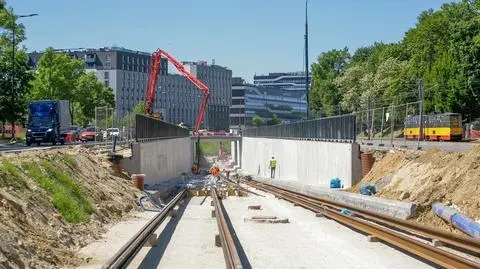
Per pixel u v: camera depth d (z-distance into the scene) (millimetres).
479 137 68438
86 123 101312
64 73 83375
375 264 15812
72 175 24703
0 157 19859
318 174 48750
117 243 18156
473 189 21109
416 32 93938
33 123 55281
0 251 12055
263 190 50969
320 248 18734
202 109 105000
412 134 44875
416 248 16516
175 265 15820
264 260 16828
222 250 18344
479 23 73562
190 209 33969
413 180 27156
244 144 112562
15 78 67750
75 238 17438
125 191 31328
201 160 138375
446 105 75500
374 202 26188
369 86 101938
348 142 40531
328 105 123750
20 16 63906
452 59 75688
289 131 67250
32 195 17641
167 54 95562
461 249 16594
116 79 187500
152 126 51062
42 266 13188
